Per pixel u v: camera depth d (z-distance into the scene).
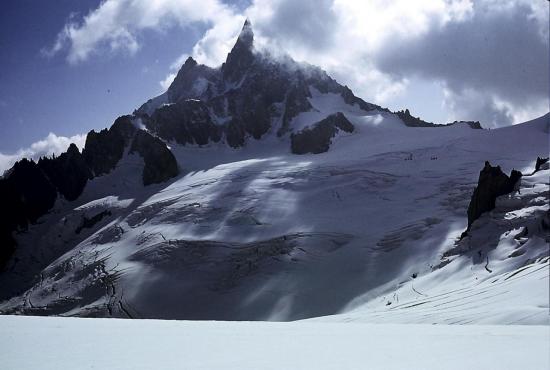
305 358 21.17
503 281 73.94
